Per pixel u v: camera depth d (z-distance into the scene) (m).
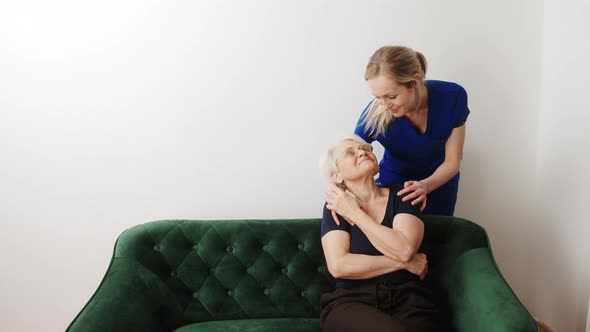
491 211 2.59
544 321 2.55
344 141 1.97
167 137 2.38
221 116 2.39
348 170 1.88
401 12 2.39
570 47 2.28
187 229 2.20
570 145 2.29
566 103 2.32
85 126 2.34
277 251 2.20
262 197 2.46
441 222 2.13
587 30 2.17
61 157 2.34
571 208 2.30
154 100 2.35
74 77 2.30
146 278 2.04
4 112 2.29
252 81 2.38
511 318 1.52
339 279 1.91
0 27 2.24
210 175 2.42
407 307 1.74
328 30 2.37
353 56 2.40
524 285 2.67
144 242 2.13
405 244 1.78
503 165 2.55
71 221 2.39
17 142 2.32
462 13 2.41
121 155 2.37
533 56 2.47
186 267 2.16
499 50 2.46
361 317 1.69
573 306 2.31
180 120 2.37
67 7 2.26
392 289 1.78
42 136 2.32
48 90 2.30
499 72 2.47
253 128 2.41
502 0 2.42
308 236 2.22
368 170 1.86
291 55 2.37
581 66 2.21
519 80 2.49
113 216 2.41
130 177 2.39
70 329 1.63
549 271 2.49
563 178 2.35
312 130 2.43
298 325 2.08
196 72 2.35
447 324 1.93
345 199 1.87
